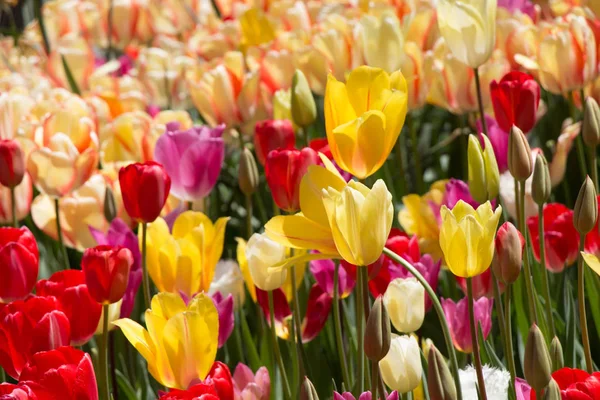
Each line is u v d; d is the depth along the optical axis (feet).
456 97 8.45
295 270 7.06
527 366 5.91
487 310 6.81
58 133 7.81
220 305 6.81
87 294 6.53
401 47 7.87
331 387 7.25
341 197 5.96
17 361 6.33
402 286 6.30
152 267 6.93
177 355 6.16
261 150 7.66
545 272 6.70
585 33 7.95
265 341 7.25
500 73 8.34
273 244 6.71
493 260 6.21
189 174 7.57
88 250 6.44
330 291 7.09
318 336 7.64
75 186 7.81
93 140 7.97
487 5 7.43
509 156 6.65
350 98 6.23
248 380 6.53
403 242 6.88
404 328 6.33
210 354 6.19
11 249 6.64
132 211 6.86
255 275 6.75
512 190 7.51
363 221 5.97
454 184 7.23
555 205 7.32
